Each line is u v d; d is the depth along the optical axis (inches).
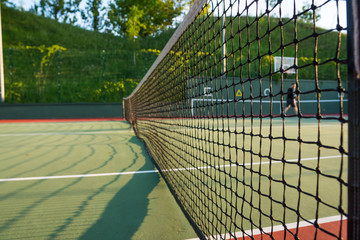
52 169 151.8
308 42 956.0
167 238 74.0
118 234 76.7
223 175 132.3
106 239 74.0
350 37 25.7
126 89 753.0
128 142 251.8
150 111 208.5
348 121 26.8
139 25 1047.6
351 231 27.2
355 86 25.4
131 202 101.0
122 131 348.2
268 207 93.5
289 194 106.6
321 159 171.9
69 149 215.5
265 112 676.7
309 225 79.5
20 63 784.3
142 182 125.9
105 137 287.7
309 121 487.8
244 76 655.8
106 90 730.8
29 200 103.5
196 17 87.2
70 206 97.3
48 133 328.2
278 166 153.3
